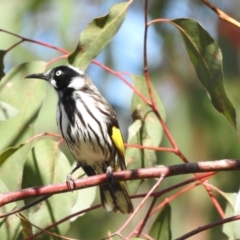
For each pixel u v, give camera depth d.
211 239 15.77
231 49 15.66
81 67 10.13
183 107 15.43
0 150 10.82
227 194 10.80
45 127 15.12
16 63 15.57
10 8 15.28
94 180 9.39
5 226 10.48
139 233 9.66
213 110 15.37
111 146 11.58
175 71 16.34
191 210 15.74
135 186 11.34
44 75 11.34
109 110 11.65
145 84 11.68
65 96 11.62
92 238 15.65
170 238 10.85
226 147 15.19
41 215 10.45
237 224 9.39
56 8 15.61
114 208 11.20
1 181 10.21
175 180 15.53
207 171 9.26
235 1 16.92
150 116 11.57
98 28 10.12
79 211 10.23
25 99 11.16
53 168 10.68
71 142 11.58
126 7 10.16
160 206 10.13
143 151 11.45
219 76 10.15
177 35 16.48
